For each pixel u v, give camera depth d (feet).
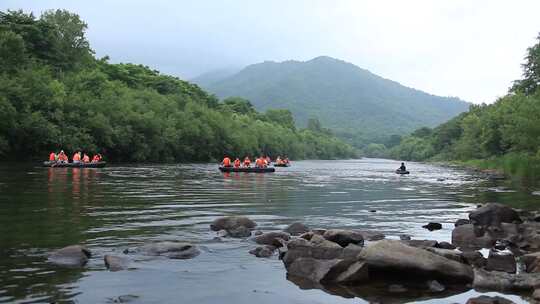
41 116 188.03
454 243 41.14
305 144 547.49
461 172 209.46
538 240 40.73
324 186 105.19
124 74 375.25
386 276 29.43
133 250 34.42
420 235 44.68
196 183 105.09
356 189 99.09
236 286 27.30
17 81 194.29
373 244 30.94
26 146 187.62
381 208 65.98
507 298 25.84
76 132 205.67
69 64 303.27
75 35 326.03
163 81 396.57
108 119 225.76
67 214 51.39
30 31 270.87
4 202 59.98
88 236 39.83
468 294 26.53
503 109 277.85
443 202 75.72
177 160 288.51
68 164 154.10
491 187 111.55
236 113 500.74
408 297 25.86
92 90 263.90
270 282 28.14
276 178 132.05
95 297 24.53
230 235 42.27
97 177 112.37
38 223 45.21
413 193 92.79
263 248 35.42
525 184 123.24
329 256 31.99
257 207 63.41
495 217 48.85
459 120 488.85
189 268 30.83
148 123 252.01
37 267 29.76
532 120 187.42
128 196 71.67
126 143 233.76
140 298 24.71
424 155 538.06
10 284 26.23
